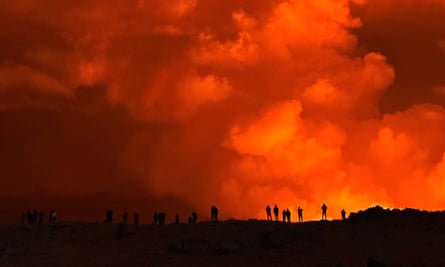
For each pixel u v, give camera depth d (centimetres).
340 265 4403
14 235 6281
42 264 5072
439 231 5625
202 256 5256
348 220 6612
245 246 5462
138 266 4878
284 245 5388
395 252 4869
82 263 5091
